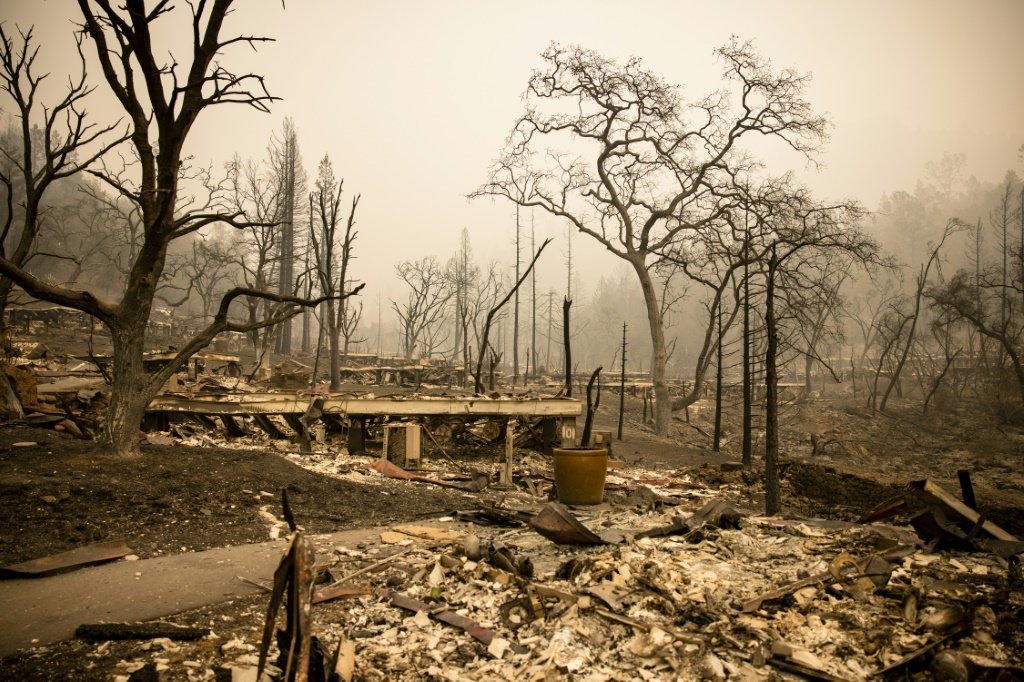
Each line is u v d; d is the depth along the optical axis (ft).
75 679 13.08
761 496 48.49
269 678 13.39
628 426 107.24
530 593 18.52
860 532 23.18
